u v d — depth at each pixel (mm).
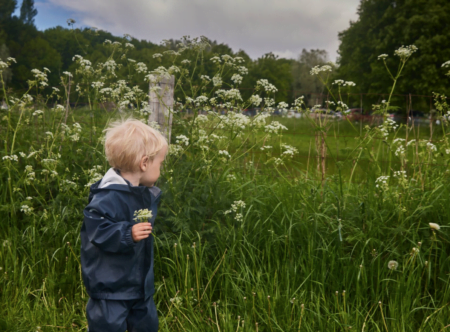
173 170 2977
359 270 2547
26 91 3930
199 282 2719
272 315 2369
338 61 33125
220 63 3977
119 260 1767
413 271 2463
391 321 2359
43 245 2992
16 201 3291
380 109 3227
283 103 3510
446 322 2389
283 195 3334
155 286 2635
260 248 2934
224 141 3545
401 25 26219
